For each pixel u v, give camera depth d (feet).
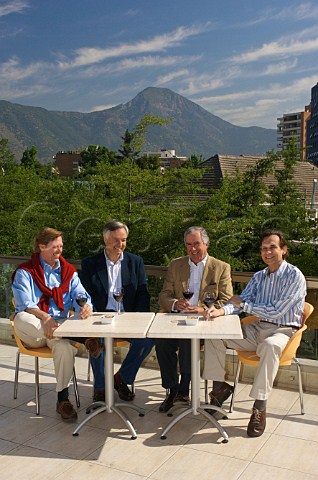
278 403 14.89
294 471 11.46
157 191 42.16
